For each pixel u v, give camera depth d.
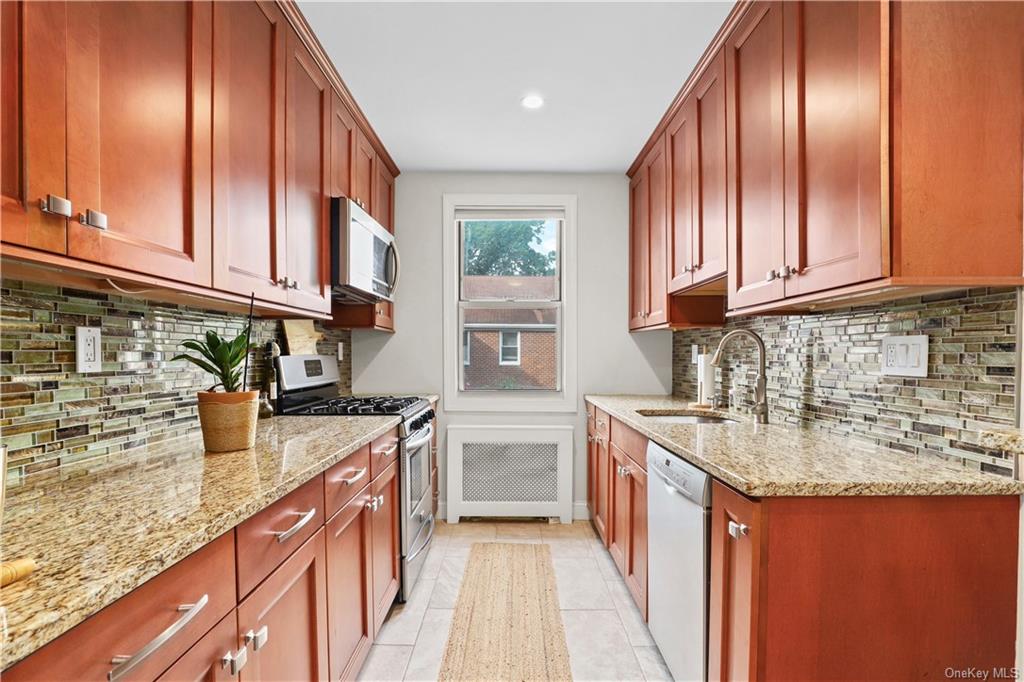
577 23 1.82
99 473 1.18
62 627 0.55
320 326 2.84
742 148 1.72
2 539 0.76
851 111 1.17
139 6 1.02
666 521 1.64
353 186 2.42
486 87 2.26
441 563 2.66
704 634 1.34
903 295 1.30
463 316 3.48
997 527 1.11
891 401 1.45
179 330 1.64
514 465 3.38
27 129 0.77
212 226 1.26
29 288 1.12
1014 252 1.10
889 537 1.11
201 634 0.82
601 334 3.39
